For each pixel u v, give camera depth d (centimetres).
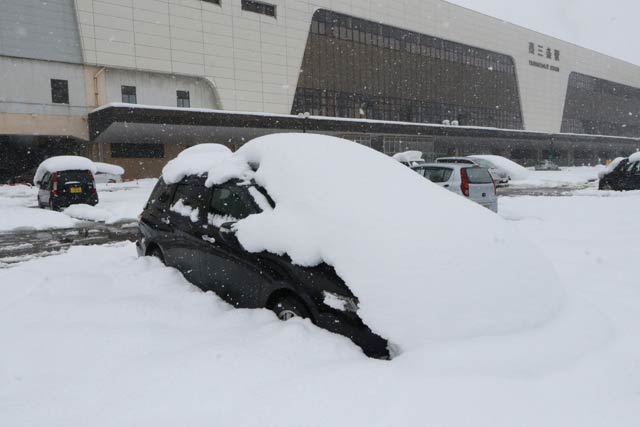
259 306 409
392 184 424
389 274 335
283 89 5138
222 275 453
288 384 282
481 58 7362
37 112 3834
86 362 335
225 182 487
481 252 360
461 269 342
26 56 3762
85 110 4025
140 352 348
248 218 429
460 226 380
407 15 6297
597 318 366
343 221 369
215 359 319
